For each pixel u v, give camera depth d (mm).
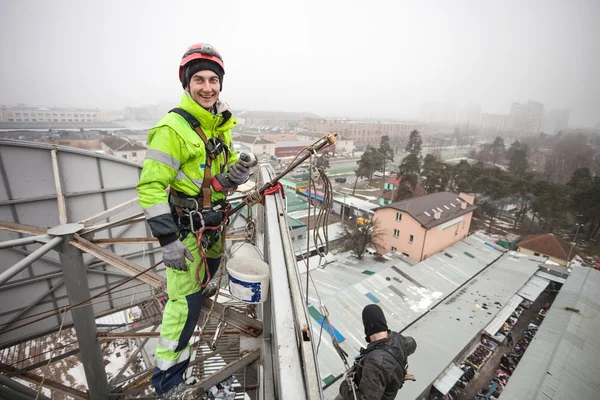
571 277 23641
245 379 2938
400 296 19500
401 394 13219
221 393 5289
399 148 110250
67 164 5730
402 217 26438
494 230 37438
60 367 11562
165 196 1588
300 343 1182
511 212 44531
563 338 17062
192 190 1787
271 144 73875
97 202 6188
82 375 11359
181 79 1753
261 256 2691
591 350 16422
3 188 5215
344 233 29062
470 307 19391
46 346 11805
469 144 152250
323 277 21578
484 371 16688
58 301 5734
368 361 2031
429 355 15180
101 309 6250
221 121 1836
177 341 1821
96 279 6117
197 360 3512
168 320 1833
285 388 1031
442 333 16797
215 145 1805
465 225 29875
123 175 6391
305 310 1350
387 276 21281
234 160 2061
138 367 11812
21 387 3148
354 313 17062
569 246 28797
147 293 6656
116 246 6488
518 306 21656
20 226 3410
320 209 1929
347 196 41500
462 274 23328
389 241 27562
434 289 20828
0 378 2959
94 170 6031
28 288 5426
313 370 1066
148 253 6895
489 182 39375
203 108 1723
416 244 25500
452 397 15156
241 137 82188
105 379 3555
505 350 18172
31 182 5453
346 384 2127
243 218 8055
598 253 33688
